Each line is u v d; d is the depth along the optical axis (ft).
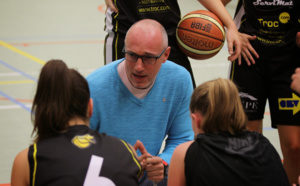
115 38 14.06
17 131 20.72
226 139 8.48
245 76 14.55
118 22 13.97
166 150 11.57
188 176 8.42
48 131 7.79
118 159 7.81
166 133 11.83
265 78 14.53
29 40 37.96
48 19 45.68
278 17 13.92
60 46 36.29
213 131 8.64
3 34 39.83
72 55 33.99
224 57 33.17
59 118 7.68
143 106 10.75
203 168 8.25
